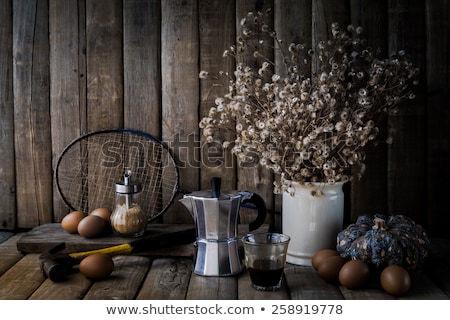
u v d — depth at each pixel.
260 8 2.54
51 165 2.69
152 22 2.60
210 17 2.57
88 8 2.62
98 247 2.26
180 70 2.60
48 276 1.96
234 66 2.57
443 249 2.38
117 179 2.66
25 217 2.73
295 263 2.20
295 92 2.12
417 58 2.51
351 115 2.21
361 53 2.43
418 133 2.54
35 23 2.64
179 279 2.02
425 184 2.56
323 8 2.52
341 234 2.08
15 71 2.67
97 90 2.64
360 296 1.86
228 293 1.89
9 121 2.70
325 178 2.16
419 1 2.50
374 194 2.57
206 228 2.04
